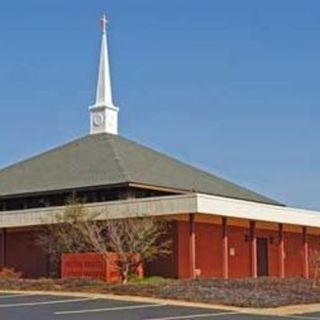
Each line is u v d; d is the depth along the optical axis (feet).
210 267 141.49
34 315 76.28
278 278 133.90
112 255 121.29
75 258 124.98
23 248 147.84
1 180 161.89
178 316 77.20
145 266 135.13
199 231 140.56
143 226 123.13
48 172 158.30
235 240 148.25
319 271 149.69
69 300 92.68
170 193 146.72
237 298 93.25
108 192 142.51
